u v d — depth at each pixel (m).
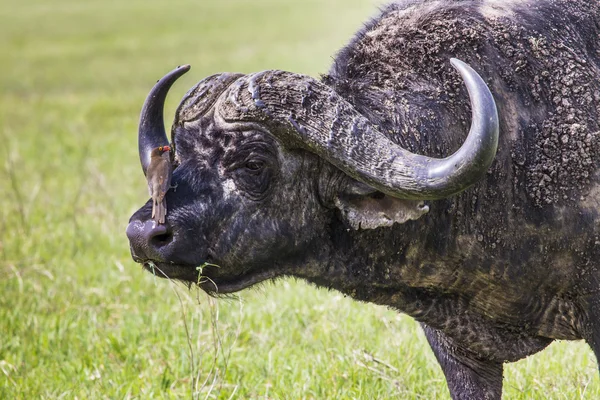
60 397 23.05
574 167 17.55
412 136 17.41
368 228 17.09
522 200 17.64
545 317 18.69
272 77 16.61
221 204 16.73
